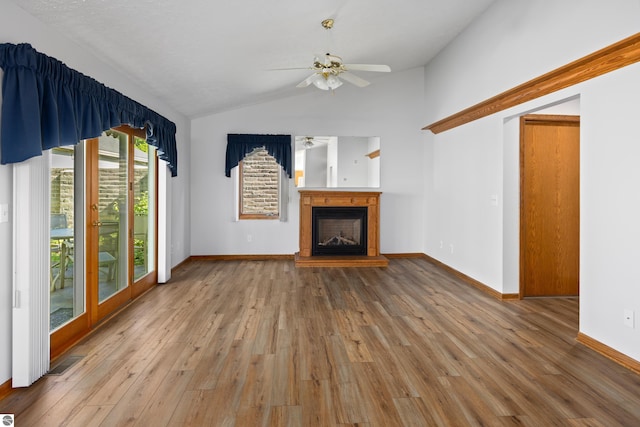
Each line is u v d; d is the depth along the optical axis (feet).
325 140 22.24
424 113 22.35
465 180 17.25
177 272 18.69
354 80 14.25
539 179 14.53
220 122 21.75
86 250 10.75
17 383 7.73
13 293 7.66
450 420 6.74
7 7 7.32
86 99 9.40
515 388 7.84
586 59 9.57
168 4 9.14
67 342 9.80
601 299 9.60
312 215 21.38
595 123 9.79
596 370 8.64
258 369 8.63
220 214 21.91
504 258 14.21
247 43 12.85
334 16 12.53
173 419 6.73
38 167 7.87
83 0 7.98
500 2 13.94
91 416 6.79
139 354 9.37
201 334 10.71
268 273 18.58
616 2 9.09
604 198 9.51
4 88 7.17
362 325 11.49
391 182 22.57
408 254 22.84
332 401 7.34
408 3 13.09
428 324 11.60
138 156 14.62
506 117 13.87
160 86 14.60
